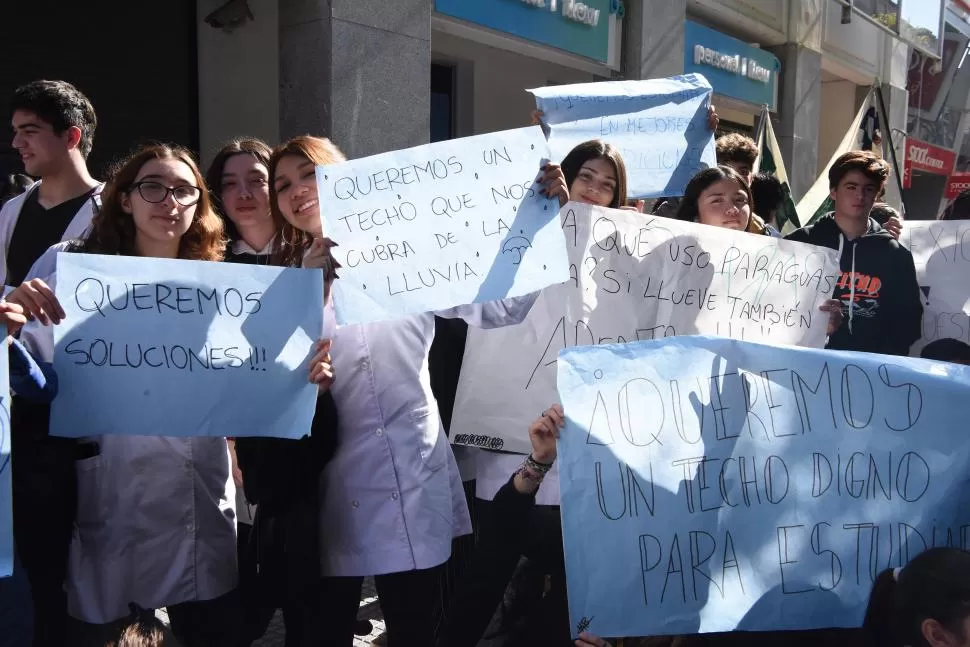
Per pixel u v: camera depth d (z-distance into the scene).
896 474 2.11
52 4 5.66
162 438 2.45
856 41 14.39
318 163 2.52
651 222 2.85
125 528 2.41
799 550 2.07
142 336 2.14
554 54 8.40
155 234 2.36
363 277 2.33
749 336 2.96
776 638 2.16
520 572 2.58
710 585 2.04
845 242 3.92
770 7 11.98
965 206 5.61
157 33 6.27
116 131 6.08
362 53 6.20
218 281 2.21
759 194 4.77
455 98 9.55
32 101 3.18
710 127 4.23
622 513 2.03
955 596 1.74
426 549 2.46
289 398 2.23
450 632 2.17
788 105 12.63
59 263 2.08
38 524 2.27
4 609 2.16
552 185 2.47
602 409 2.06
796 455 2.10
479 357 2.75
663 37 9.53
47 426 2.24
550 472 2.65
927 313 4.07
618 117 4.12
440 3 6.90
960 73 21.27
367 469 2.46
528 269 2.42
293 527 2.39
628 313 2.83
